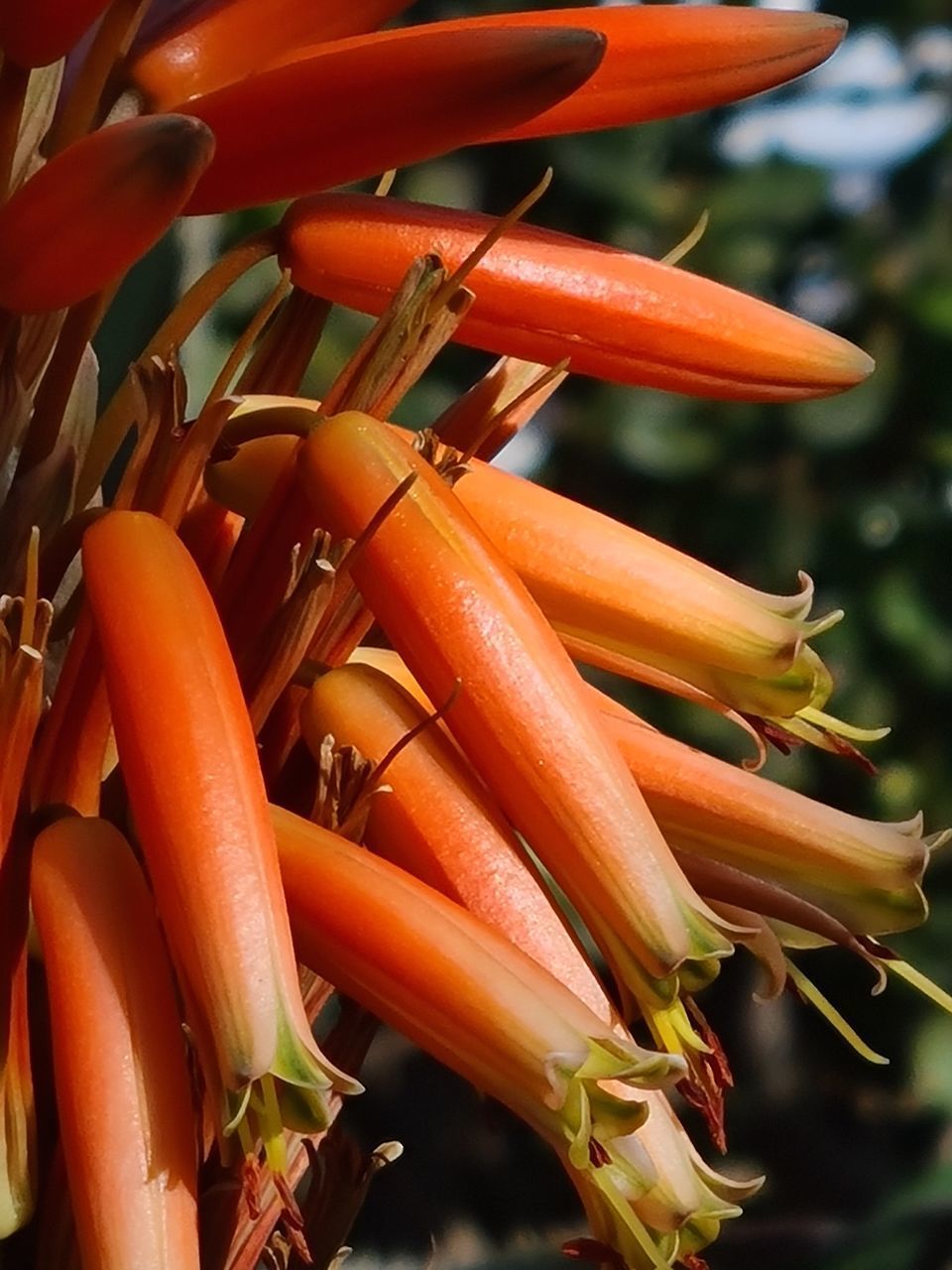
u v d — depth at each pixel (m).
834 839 0.18
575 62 0.16
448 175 0.45
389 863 0.16
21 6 0.16
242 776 0.15
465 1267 0.31
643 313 0.18
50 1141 0.16
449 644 0.16
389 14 0.18
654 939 0.16
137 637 0.16
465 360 0.45
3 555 0.17
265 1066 0.15
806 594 0.18
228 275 0.18
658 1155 0.16
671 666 0.17
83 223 0.16
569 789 0.16
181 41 0.17
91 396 0.18
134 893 0.16
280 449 0.17
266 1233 0.17
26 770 0.16
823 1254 0.40
